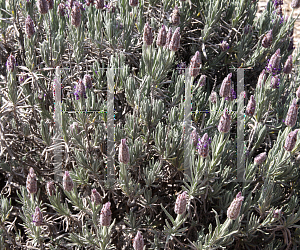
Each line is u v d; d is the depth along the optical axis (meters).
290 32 3.74
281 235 2.66
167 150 2.23
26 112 2.68
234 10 3.37
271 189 2.20
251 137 2.66
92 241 2.06
